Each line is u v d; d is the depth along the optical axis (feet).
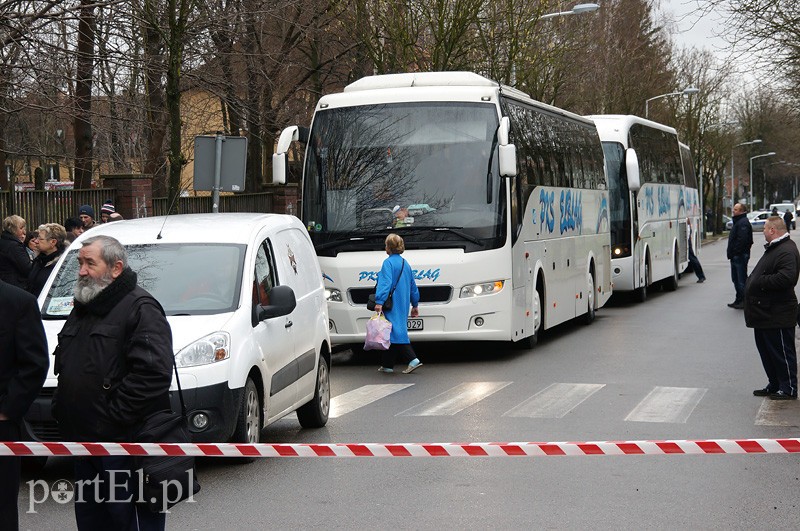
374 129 59.57
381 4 102.47
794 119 102.83
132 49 78.59
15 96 65.87
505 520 26.84
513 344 67.15
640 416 41.52
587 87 165.48
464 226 58.13
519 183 61.46
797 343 66.44
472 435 37.91
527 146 64.28
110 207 63.67
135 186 81.51
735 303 92.17
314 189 59.77
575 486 30.53
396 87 61.67
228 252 35.37
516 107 63.52
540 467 33.22
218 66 97.45
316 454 22.79
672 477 31.58
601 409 43.29
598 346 66.44
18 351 21.07
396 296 55.31
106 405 20.34
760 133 324.19
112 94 86.84
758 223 345.51
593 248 83.15
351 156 59.47
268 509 28.22
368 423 41.11
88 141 96.73
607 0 180.45
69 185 142.20
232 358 32.01
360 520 26.99
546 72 124.47
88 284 20.59
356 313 58.65
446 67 103.60
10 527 20.88
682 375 53.16
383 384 52.03
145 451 20.06
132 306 20.57
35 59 65.98
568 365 57.62
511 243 58.90
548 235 68.44
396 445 23.13
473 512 27.66
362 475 32.32
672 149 120.26
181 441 20.83
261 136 117.70
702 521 26.61
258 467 33.68
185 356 31.27
